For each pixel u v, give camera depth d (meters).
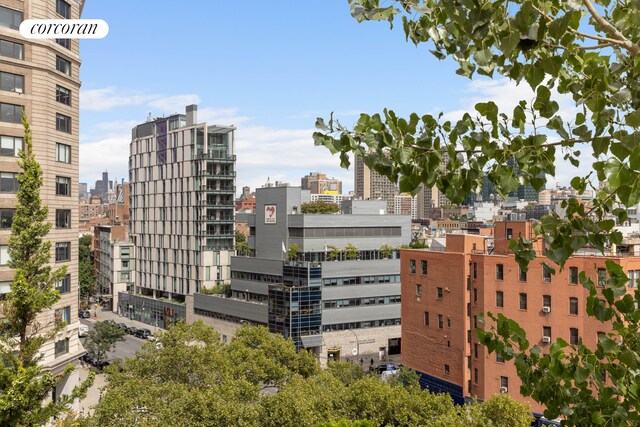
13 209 39.41
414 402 34.62
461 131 5.16
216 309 89.06
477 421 32.12
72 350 44.59
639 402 5.73
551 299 47.31
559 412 6.47
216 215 110.00
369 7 5.33
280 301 75.75
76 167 45.47
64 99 44.03
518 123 5.29
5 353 23.73
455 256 54.41
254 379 44.81
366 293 81.94
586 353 6.25
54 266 42.03
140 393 38.94
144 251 124.81
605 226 5.76
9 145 39.31
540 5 4.84
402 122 4.99
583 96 5.48
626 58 6.07
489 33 4.58
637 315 5.79
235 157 111.06
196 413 35.12
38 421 23.23
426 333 58.00
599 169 5.25
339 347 78.25
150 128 124.69
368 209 94.69
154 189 121.81
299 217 82.50
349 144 4.95
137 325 110.44
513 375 49.66
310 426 33.03
